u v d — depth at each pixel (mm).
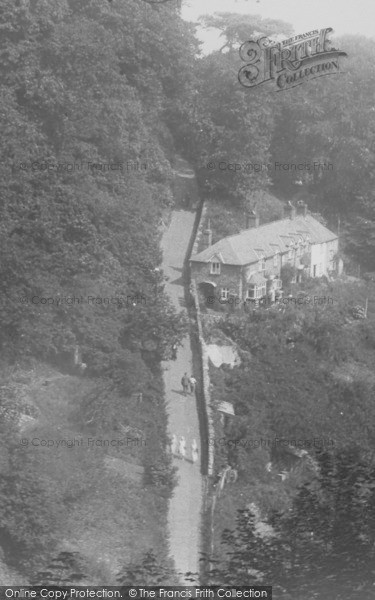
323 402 66625
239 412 64188
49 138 68250
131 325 64375
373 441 63656
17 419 53594
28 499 47469
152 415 60312
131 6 76750
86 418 56625
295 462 60562
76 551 47344
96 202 66562
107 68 70750
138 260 68812
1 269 58594
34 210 62062
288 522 42750
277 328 73000
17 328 58750
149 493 53781
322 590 40469
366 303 80062
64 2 71438
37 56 68125
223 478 56906
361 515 42375
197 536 51781
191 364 67250
